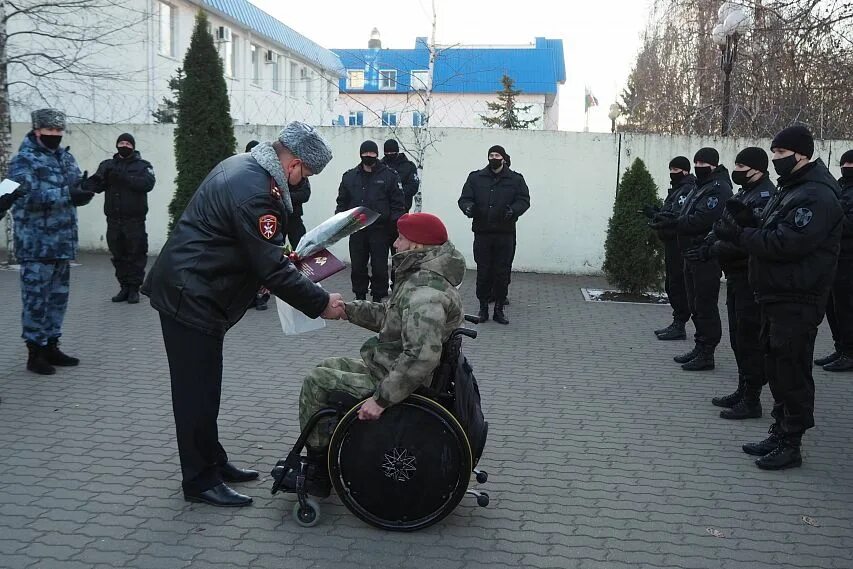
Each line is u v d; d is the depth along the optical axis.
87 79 16.80
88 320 8.66
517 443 5.28
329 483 4.11
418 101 15.63
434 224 3.85
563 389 6.61
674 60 22.62
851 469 4.96
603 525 4.08
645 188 10.79
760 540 3.95
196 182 11.47
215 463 4.23
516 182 9.13
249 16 24.70
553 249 13.30
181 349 4.02
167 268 3.98
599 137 13.00
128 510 4.09
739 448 5.29
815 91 15.38
